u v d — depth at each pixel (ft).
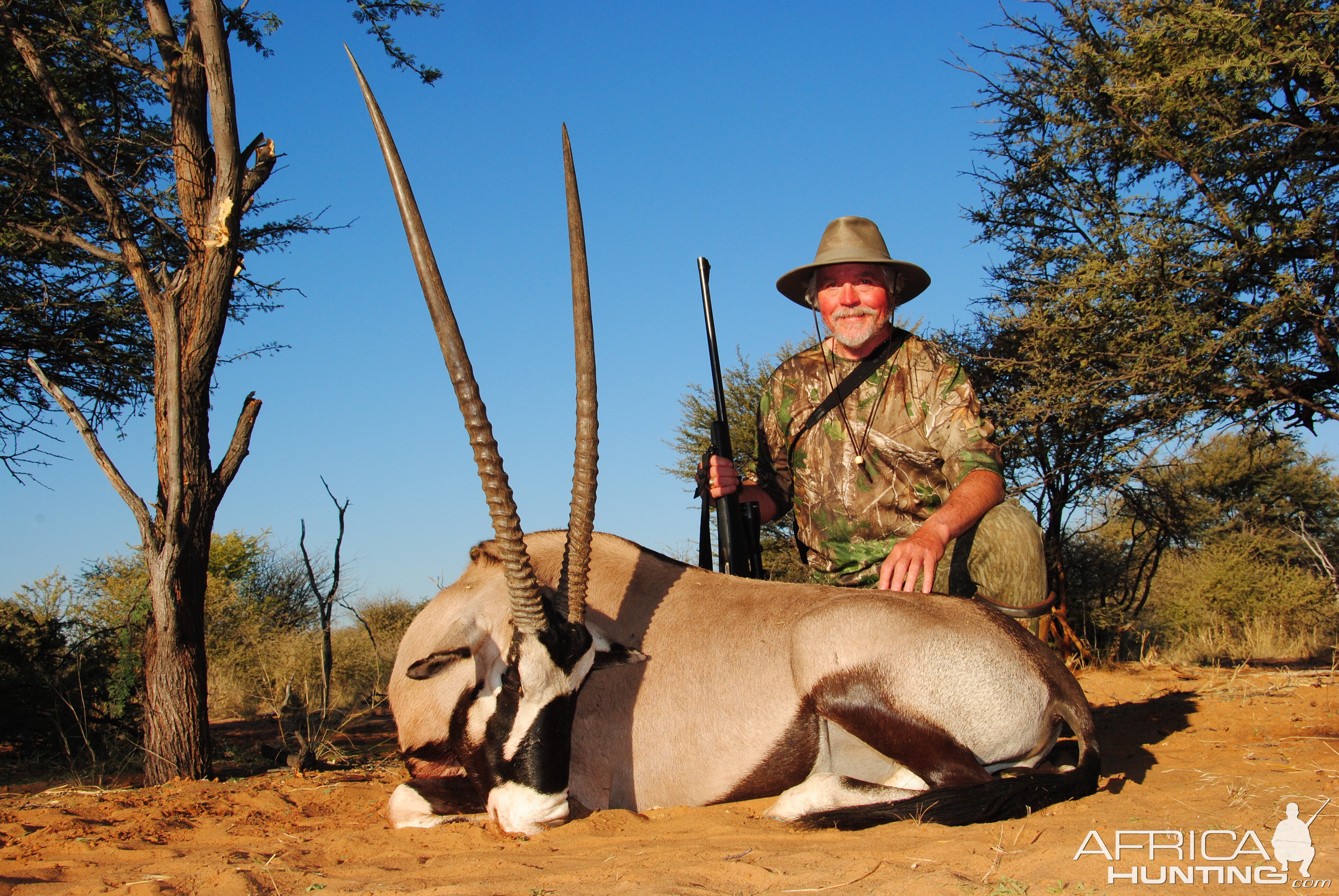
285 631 38.75
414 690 13.64
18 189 25.62
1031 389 35.83
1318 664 37.27
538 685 11.77
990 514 15.57
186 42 19.17
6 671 23.15
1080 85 35.19
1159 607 51.55
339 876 10.03
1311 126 31.07
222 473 18.25
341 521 22.35
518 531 11.68
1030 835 10.16
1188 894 8.05
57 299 31.07
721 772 12.83
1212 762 14.40
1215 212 33.04
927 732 12.01
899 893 8.27
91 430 17.37
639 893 8.60
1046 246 38.11
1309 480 57.52
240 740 24.84
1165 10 31.81
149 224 26.94
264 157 18.70
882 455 15.93
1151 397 34.27
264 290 31.60
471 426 11.55
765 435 17.30
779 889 8.65
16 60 24.70
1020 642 12.47
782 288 17.57
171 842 12.43
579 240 12.42
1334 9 29.12
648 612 13.67
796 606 13.16
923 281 16.63
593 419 12.34
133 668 20.38
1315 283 31.94
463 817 12.74
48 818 14.16
